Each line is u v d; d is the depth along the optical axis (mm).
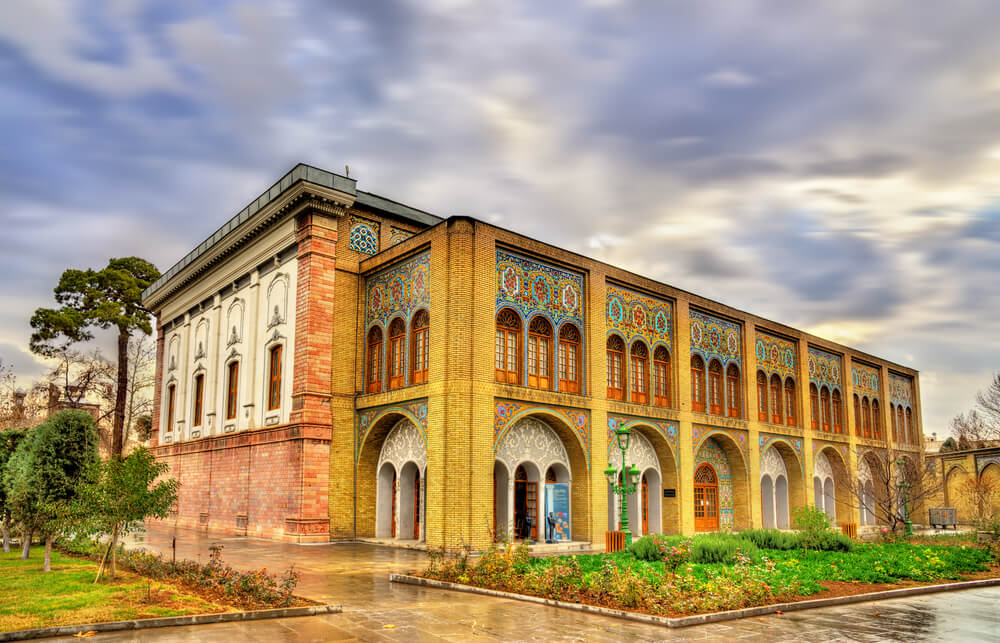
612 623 10570
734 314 31625
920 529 37656
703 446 30219
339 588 13609
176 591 12031
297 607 10805
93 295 44531
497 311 22438
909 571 16641
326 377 24750
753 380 32062
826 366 37688
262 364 27625
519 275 23312
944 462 45406
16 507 15516
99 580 13008
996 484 41000
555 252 24156
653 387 27562
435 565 15219
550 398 23141
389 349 24594
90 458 15820
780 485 34625
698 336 30000
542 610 11461
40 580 13195
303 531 23297
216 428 30609
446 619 10656
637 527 26203
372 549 21594
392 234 27797
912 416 45250
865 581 15508
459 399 20875
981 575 17562
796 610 12227
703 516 29641
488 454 21016
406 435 24172
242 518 26922
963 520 43344
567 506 23984
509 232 22859
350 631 9719
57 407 47781
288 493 24234
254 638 9109
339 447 24688
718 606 11562
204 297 33344
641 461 27016
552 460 23828
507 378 22484
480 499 20547
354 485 24812
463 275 21625
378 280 25609
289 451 24516
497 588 13109
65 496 15391
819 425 36312
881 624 11086
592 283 25281
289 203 25938
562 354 24359
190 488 31750
